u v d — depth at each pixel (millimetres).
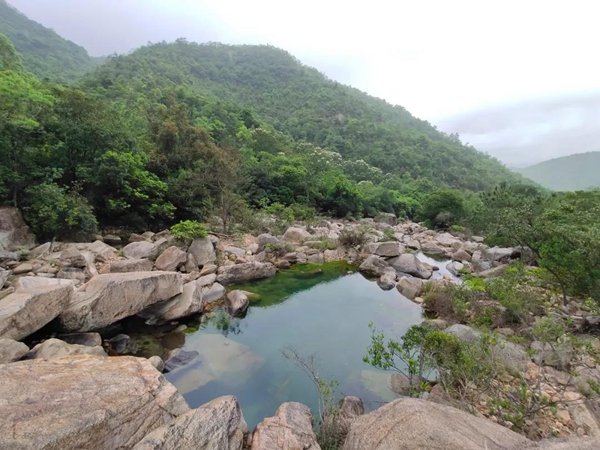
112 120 20797
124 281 8922
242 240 20516
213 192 24750
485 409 5891
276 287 14336
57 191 15719
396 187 72625
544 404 5531
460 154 120875
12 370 4824
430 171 98625
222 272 14172
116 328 8984
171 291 10203
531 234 11469
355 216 45906
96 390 4562
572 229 9875
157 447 3633
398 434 3797
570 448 3264
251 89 140125
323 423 5445
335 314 11742
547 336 7305
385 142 106875
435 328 9180
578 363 7090
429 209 45375
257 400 6809
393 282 15148
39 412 3896
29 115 17250
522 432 5324
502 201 32469
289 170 41500
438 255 23609
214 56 158000
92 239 17312
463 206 44844
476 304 10625
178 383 7043
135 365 5543
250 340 9547
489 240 23406
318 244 20578
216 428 4258
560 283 10539
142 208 21656
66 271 11633
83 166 18594
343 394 7090
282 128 106375
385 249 19578
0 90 18469
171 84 85812
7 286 9859
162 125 28172
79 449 3672
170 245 15625
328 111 123375
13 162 15367
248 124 69938
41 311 7410
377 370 8117
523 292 10719
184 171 25375
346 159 91000
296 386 7395
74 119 18750
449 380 6379
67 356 5680
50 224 15062
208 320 10562
